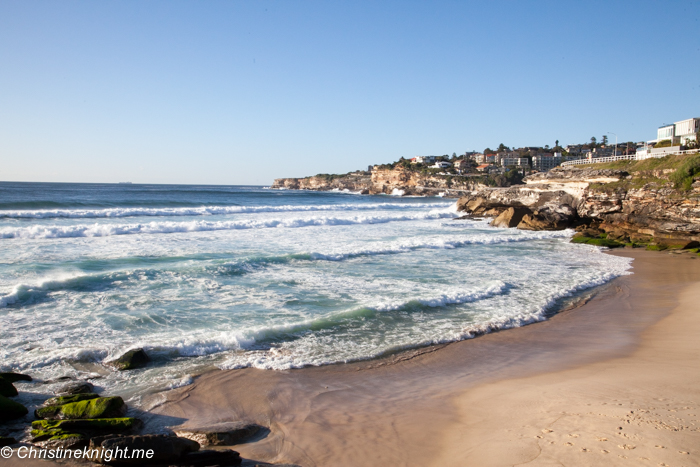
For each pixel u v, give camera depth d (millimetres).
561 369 9039
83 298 12945
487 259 22062
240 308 12609
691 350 10039
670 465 5004
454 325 11797
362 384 8305
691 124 45812
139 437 5375
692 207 29594
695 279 18484
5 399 6555
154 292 13844
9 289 13289
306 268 18203
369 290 15023
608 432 5895
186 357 9289
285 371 8812
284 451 5875
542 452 5484
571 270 19906
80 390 7484
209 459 5359
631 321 12703
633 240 31844
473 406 7281
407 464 5520
